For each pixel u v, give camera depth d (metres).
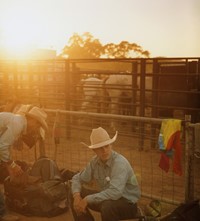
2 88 12.11
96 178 3.96
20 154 7.99
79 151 8.45
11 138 4.40
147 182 6.23
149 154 8.20
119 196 3.68
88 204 3.92
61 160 7.67
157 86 8.92
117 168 3.72
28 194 4.66
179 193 5.68
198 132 4.27
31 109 4.85
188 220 3.71
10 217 4.55
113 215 3.73
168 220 3.75
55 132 5.94
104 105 12.05
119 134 8.73
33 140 5.05
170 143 4.43
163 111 9.88
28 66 11.35
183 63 9.03
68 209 4.88
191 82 8.64
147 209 4.05
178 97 8.91
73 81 10.66
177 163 4.47
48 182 4.69
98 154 3.77
